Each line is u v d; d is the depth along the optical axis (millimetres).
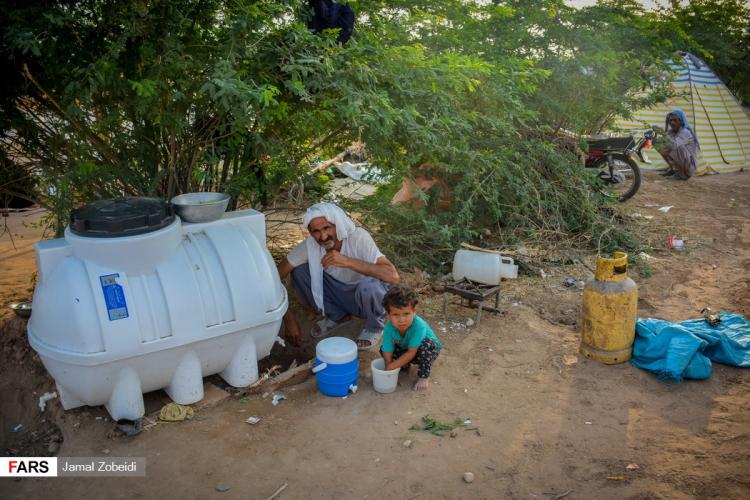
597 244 6379
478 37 6801
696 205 8602
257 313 3439
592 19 7582
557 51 7438
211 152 4359
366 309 4152
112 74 3428
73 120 3887
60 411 3490
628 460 3043
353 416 3445
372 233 5582
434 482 2898
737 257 6281
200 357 3416
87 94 3410
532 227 6328
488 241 6352
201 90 3328
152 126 4148
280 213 5848
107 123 3686
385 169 5227
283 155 4574
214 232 3486
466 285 4633
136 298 3088
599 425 3344
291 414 3473
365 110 4184
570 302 5086
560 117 7402
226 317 3359
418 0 6133
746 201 8812
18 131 4078
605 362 4012
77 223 3045
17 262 6000
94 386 3125
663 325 4113
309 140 4938
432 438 3236
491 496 2803
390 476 2939
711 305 4988
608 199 7371
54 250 3084
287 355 4391
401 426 3346
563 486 2867
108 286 3020
